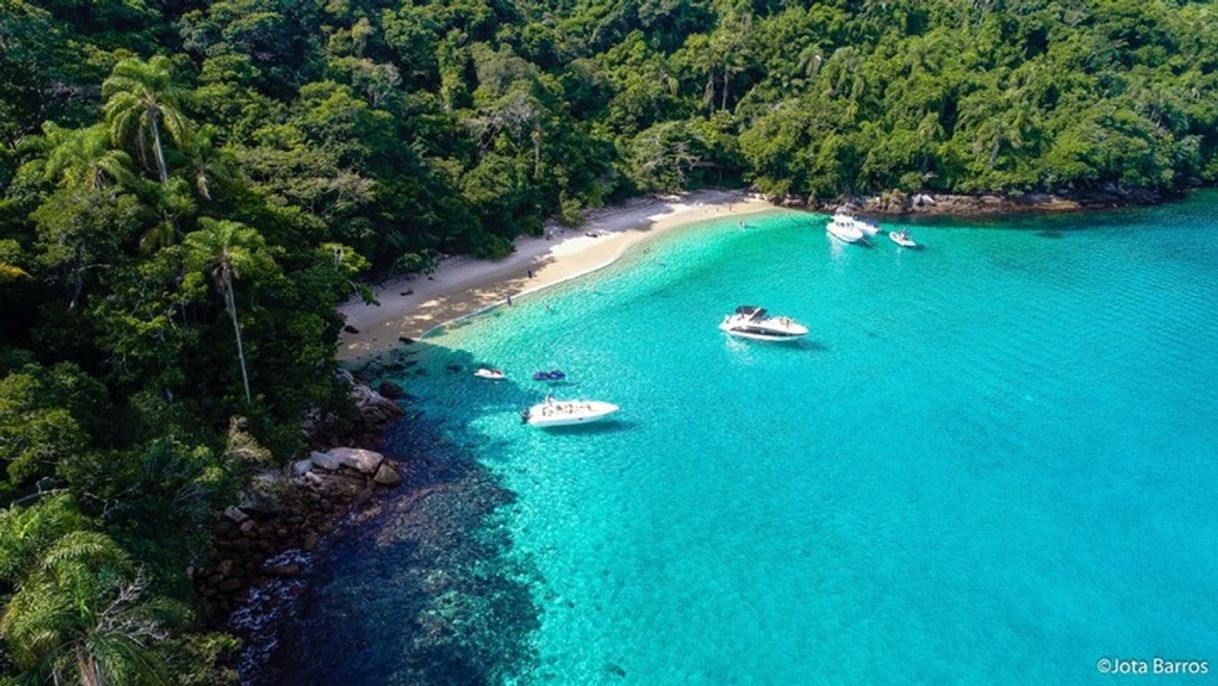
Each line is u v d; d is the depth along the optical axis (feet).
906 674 107.45
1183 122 410.52
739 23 426.92
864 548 132.16
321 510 134.21
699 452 160.04
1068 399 183.11
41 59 169.68
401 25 319.68
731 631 114.21
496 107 297.53
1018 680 106.93
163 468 98.43
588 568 126.31
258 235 138.00
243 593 114.62
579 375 192.44
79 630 62.08
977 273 274.98
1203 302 246.47
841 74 388.16
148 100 140.36
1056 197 383.24
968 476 152.97
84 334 118.52
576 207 303.89
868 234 318.24
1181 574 127.13
